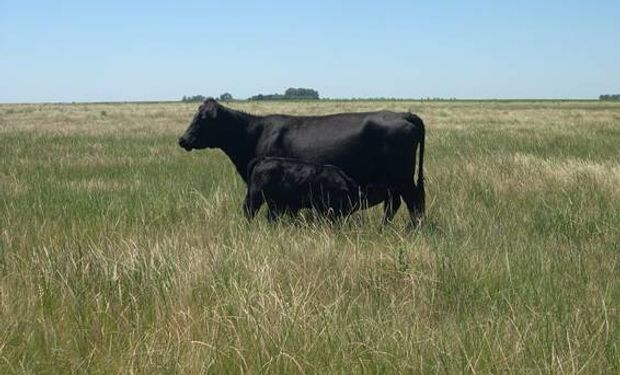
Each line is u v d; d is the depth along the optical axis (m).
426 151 18.02
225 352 4.51
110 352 4.60
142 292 5.68
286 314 4.96
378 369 4.30
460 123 35.31
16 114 58.00
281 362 4.37
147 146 20.86
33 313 5.16
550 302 5.50
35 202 10.01
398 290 5.96
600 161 14.88
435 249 7.02
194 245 7.35
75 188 11.80
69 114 57.88
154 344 4.68
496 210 9.40
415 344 4.59
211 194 10.47
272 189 8.91
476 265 6.43
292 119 9.93
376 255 6.85
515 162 13.73
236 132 10.05
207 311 5.08
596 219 8.56
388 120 9.39
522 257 6.76
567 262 6.70
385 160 9.38
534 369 4.26
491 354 4.42
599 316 5.07
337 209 8.84
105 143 22.11
